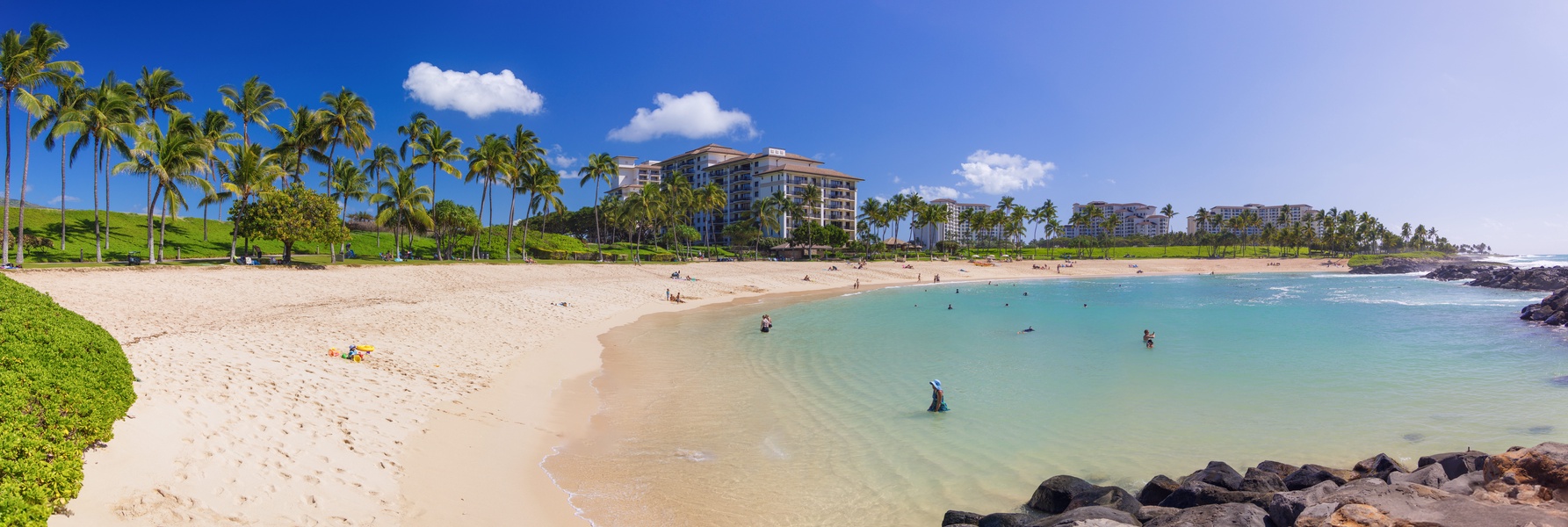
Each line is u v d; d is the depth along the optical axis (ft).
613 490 43.01
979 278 353.10
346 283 138.21
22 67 119.65
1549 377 79.66
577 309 141.38
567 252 300.20
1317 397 70.64
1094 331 126.00
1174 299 210.38
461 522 35.14
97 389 34.37
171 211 146.41
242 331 76.79
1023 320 146.30
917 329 127.65
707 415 61.87
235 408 42.83
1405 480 37.86
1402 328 127.95
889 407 66.13
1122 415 63.36
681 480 45.21
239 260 161.68
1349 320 144.87
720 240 543.39
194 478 31.81
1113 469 49.01
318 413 46.37
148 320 80.33
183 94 170.60
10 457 25.36
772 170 494.18
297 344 71.97
